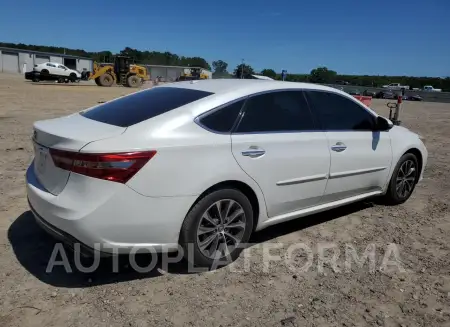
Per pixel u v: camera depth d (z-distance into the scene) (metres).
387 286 3.50
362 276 3.65
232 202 3.59
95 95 26.08
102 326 2.85
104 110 3.90
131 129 3.23
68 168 3.07
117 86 43.75
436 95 61.12
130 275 3.50
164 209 3.19
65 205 3.05
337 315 3.08
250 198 3.79
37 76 43.00
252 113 3.78
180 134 3.30
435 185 6.60
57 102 19.55
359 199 4.92
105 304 3.09
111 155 2.98
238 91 3.78
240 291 3.34
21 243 3.95
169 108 3.52
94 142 3.02
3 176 5.98
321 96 4.43
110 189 2.99
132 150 3.05
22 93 24.48
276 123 3.93
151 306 3.09
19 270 3.49
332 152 4.32
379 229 4.70
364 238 4.45
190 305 3.12
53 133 3.22
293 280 3.54
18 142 8.55
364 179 4.81
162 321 2.92
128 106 3.81
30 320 2.87
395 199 5.41
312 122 4.25
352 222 4.88
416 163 5.56
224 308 3.11
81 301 3.11
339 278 3.60
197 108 3.50
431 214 5.23
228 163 3.46
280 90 4.07
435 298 3.36
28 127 10.77
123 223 3.06
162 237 3.25
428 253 4.15
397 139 5.20
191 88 3.95
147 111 3.53
